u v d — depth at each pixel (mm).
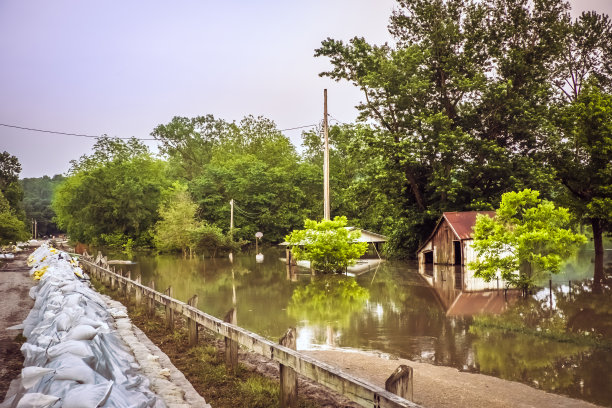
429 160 31859
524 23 31125
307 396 6055
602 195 23828
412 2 32469
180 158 77250
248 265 31453
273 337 10562
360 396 4086
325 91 27609
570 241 15453
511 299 15500
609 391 6750
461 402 6105
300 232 25609
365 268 27812
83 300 8172
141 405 4383
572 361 8367
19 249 45906
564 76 36344
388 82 30344
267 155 69188
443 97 32781
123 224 54750
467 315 12922
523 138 31406
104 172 55438
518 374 7621
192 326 8352
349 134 41312
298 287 19578
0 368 6457
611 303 14430
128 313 11633
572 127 24672
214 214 56062
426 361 8508
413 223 32250
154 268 29891
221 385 6305
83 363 4578
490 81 31469
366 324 11930
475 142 30188
